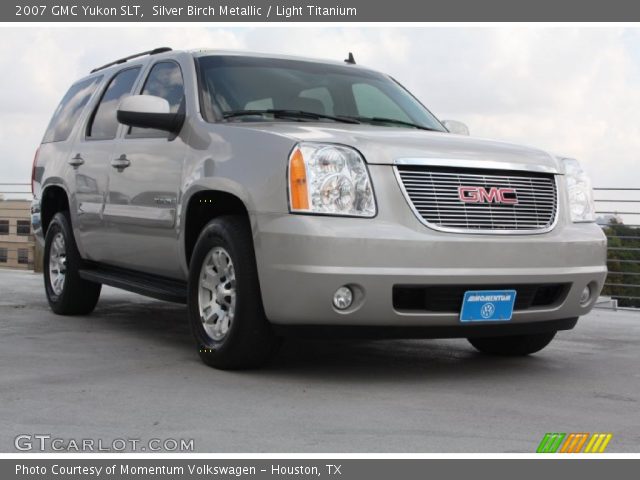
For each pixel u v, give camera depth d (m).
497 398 3.94
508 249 4.21
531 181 4.43
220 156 4.47
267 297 4.08
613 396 4.05
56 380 4.11
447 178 4.18
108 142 5.80
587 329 6.63
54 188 6.56
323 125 4.67
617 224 9.45
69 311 6.45
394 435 3.25
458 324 4.18
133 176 5.34
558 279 4.39
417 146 4.23
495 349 5.21
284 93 5.13
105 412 3.51
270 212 4.05
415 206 4.09
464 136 4.65
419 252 4.00
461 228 4.14
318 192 3.99
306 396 3.88
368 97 5.50
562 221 4.53
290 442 3.14
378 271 3.94
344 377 4.34
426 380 4.34
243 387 4.03
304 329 4.06
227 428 3.31
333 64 5.74
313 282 3.91
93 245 5.94
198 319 4.56
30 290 8.33
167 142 5.03
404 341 5.64
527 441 3.22
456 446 3.13
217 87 5.01
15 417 3.41
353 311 3.99
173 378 4.20
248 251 4.22
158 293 5.01
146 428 3.29
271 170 4.11
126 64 6.16
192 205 4.73
